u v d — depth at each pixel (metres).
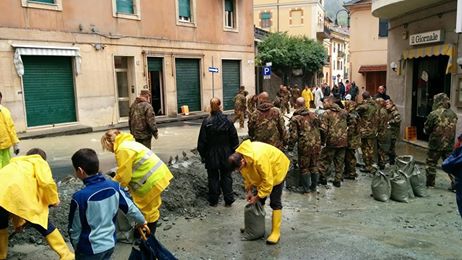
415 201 7.81
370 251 5.14
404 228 6.23
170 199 7.06
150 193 4.76
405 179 7.84
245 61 25.64
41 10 14.70
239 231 6.12
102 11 16.88
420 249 5.21
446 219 6.68
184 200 7.22
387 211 7.17
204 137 7.14
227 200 7.43
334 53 61.69
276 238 5.55
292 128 8.22
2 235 4.62
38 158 4.43
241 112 16.08
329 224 6.41
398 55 15.01
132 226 5.56
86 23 16.25
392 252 5.10
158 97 20.30
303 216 6.90
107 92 17.19
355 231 5.97
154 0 19.27
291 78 38.38
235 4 24.62
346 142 8.88
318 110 11.52
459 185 4.47
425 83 13.52
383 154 10.28
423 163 10.54
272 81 35.81
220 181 7.51
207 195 7.74
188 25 21.25
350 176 9.53
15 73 14.03
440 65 12.66
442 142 8.41
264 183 5.27
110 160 9.34
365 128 9.88
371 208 7.38
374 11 13.76
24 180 4.14
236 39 24.75
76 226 3.50
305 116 8.28
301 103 8.32
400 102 14.88
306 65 36.97
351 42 31.28
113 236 3.61
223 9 23.58
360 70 30.56
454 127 8.48
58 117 15.64
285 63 35.25
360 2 30.39
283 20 49.22
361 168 10.48
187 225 6.45
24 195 4.09
